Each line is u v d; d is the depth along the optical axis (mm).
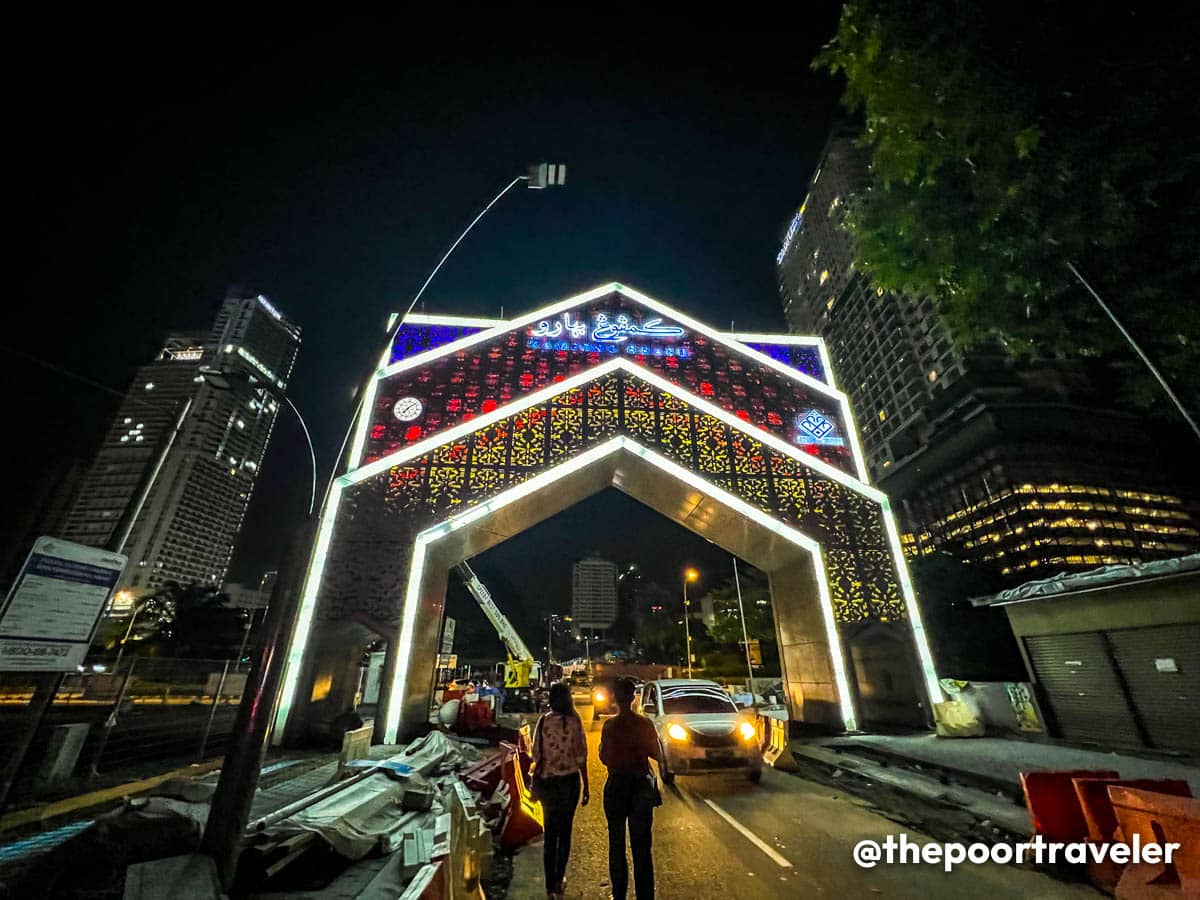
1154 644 12328
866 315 97750
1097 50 7578
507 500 18859
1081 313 9914
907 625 18625
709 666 47750
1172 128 7492
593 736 18438
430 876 3600
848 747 15305
